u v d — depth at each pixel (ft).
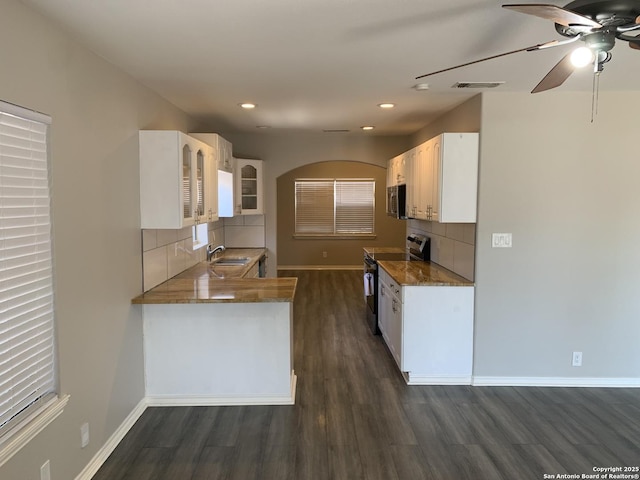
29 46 6.17
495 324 11.91
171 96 11.69
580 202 11.56
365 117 14.92
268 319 10.71
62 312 7.02
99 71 8.27
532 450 8.93
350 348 15.14
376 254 17.94
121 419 9.37
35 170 6.37
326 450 8.91
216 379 10.85
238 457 8.68
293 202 31.40
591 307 11.82
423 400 11.15
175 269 12.89
